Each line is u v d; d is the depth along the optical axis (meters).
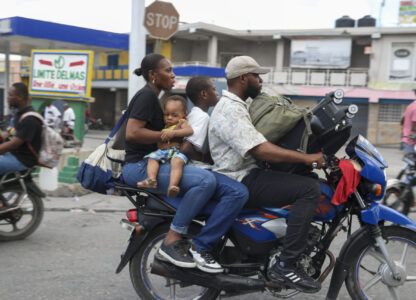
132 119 2.92
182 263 2.78
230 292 2.97
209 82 3.09
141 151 3.00
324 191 2.79
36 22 11.86
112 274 3.81
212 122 2.83
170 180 2.78
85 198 6.88
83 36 12.88
